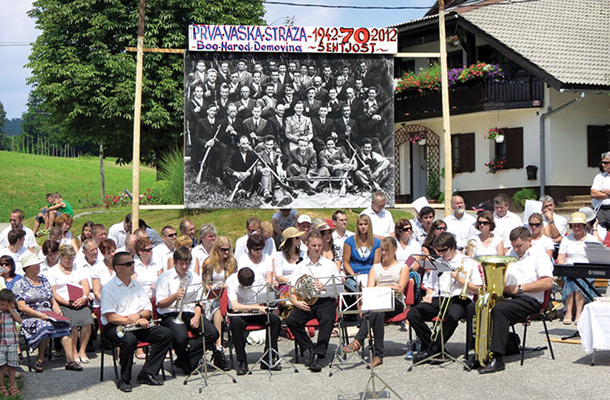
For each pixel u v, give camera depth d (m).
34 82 29.42
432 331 9.18
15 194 50.81
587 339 8.88
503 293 8.98
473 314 9.09
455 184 28.50
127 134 29.12
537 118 25.61
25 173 59.19
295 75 16.00
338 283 9.27
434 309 9.30
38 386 8.80
